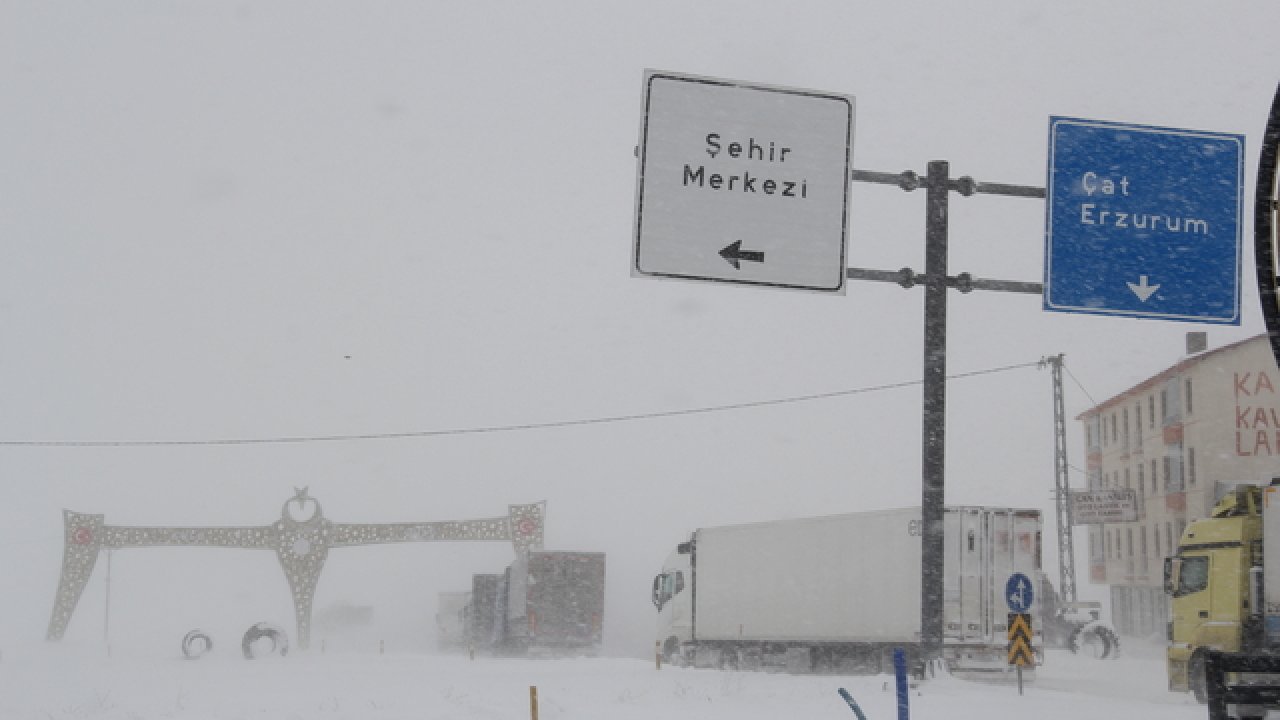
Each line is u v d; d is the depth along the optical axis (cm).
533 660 4325
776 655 3266
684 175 1473
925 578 2008
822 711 1884
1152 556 6394
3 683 2942
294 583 6862
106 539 6981
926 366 1930
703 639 3516
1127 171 1534
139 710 2047
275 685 2748
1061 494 4962
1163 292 1519
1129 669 3562
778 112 1491
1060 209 1527
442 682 2784
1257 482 5434
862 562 2973
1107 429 7288
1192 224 1530
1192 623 2183
